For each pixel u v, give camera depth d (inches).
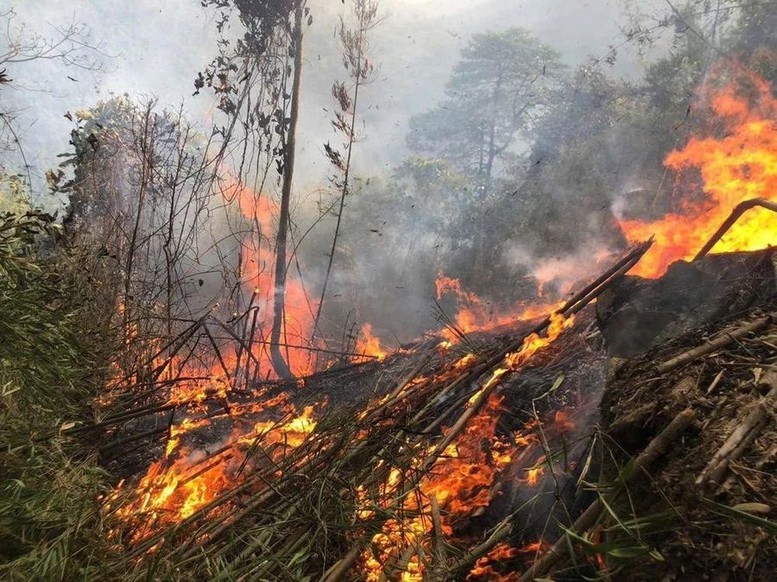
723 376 73.2
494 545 78.0
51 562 70.1
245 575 78.8
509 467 95.3
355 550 80.4
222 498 95.4
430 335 181.9
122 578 75.2
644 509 63.2
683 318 100.7
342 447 103.2
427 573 75.5
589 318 127.4
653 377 79.7
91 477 88.7
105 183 220.1
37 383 96.6
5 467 82.4
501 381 111.0
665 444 65.9
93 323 142.5
